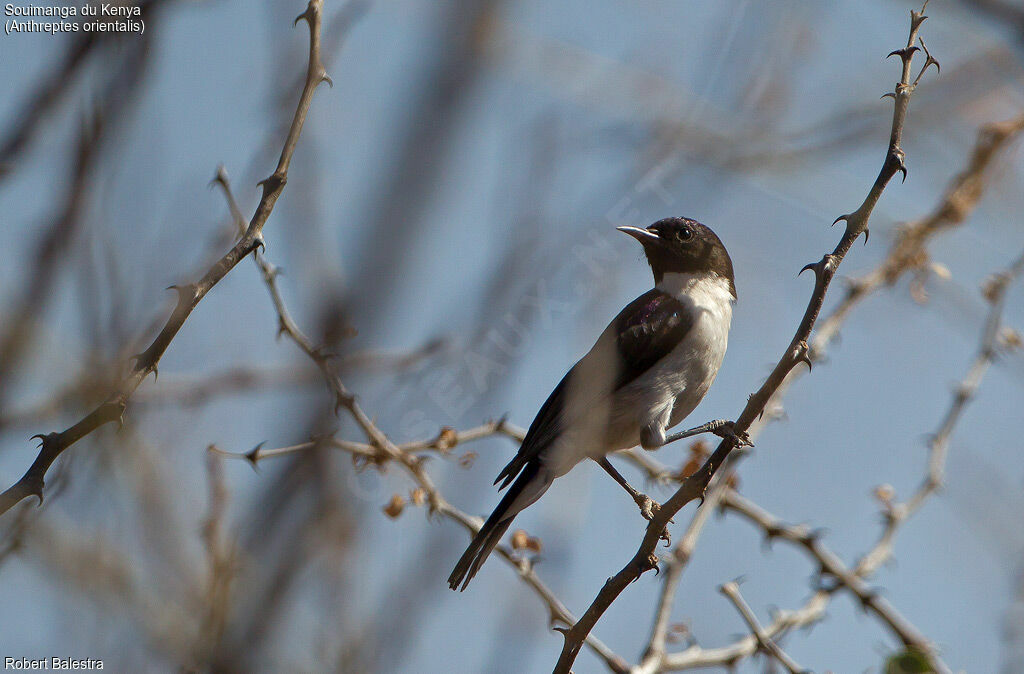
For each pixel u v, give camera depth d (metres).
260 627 4.18
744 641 9.59
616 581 8.06
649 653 9.38
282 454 4.45
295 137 6.67
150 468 6.54
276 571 4.27
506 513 10.40
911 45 7.81
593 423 10.70
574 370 11.05
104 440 6.39
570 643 8.11
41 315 6.04
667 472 11.47
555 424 10.70
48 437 6.34
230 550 4.61
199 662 4.21
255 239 6.61
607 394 10.86
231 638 4.17
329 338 4.11
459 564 9.58
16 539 5.89
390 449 8.42
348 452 6.02
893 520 10.66
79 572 5.78
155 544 6.04
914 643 9.68
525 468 10.77
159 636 5.57
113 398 6.33
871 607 9.98
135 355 6.47
